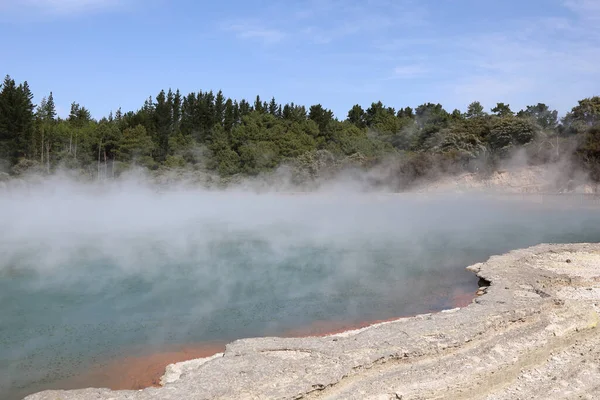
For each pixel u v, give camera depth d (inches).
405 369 269.0
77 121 3159.5
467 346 298.4
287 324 398.6
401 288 504.1
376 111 3193.9
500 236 832.3
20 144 2005.4
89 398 229.0
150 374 303.7
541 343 306.3
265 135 2412.6
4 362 319.6
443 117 2470.5
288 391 234.5
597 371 282.0
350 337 300.4
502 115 2192.4
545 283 450.3
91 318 408.5
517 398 254.2
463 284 517.7
